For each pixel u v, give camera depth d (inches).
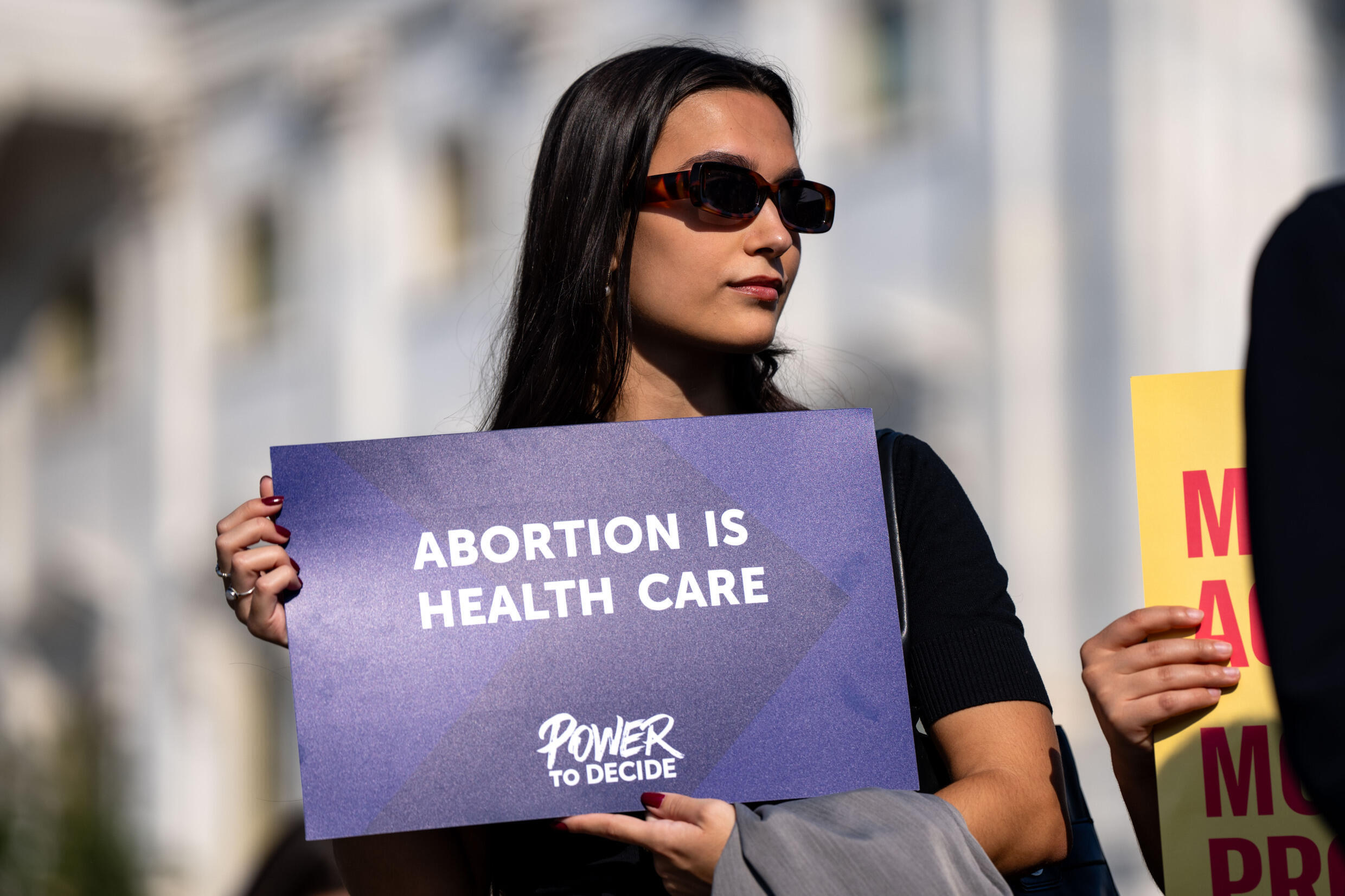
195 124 654.5
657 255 87.2
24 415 756.0
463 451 81.0
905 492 82.1
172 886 588.1
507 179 520.7
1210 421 79.4
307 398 597.6
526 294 92.8
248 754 611.8
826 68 425.1
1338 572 52.1
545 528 79.8
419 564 79.2
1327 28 378.9
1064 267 377.7
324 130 592.7
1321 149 375.2
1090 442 370.3
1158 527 78.7
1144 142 369.7
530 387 90.9
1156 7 368.8
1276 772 74.9
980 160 390.6
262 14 605.0
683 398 90.4
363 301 574.6
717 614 78.4
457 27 541.0
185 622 647.8
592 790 76.1
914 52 406.9
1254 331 57.0
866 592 78.7
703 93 88.9
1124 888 312.0
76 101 649.6
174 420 661.3
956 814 71.2
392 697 77.2
